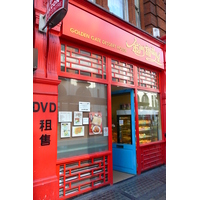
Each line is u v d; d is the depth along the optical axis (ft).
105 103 14.23
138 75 18.11
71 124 11.79
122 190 12.69
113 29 14.66
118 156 17.94
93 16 13.12
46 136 10.09
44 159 9.90
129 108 17.52
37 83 10.10
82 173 11.91
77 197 11.28
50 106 10.38
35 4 10.20
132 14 20.84
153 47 19.52
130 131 17.24
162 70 21.25
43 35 10.55
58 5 8.05
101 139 13.51
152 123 19.60
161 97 21.01
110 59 14.90
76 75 12.22
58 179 10.47
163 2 24.95
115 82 15.10
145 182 14.38
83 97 12.72
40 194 9.44
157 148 19.49
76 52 12.52
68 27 11.44
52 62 10.75
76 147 11.86
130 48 16.24
